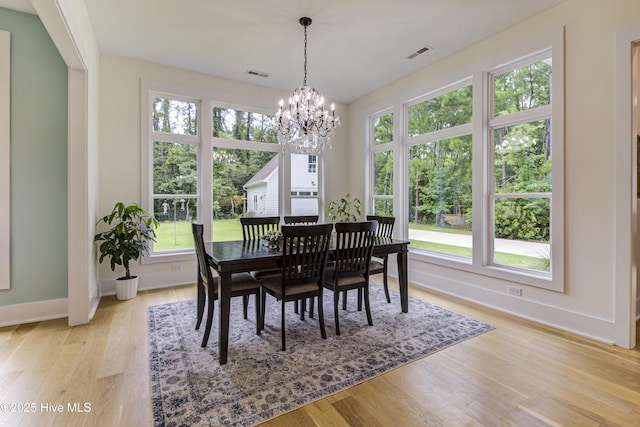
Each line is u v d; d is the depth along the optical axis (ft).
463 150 12.07
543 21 9.23
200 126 13.98
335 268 8.63
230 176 14.88
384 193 16.14
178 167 13.65
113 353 7.46
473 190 11.39
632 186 7.62
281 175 16.35
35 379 6.37
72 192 9.06
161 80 12.92
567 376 6.53
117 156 12.13
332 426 5.12
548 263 9.57
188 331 8.75
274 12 9.29
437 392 6.00
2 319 9.12
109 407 5.54
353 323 9.37
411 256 13.91
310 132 10.98
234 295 8.01
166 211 13.41
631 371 6.71
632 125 7.59
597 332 8.21
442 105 12.90
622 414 5.38
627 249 7.68
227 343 7.24
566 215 8.80
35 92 9.53
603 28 8.00
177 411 5.43
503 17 9.55
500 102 10.80
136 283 11.73
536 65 9.77
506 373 6.65
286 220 13.07
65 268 9.95
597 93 8.13
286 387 6.14
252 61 12.64
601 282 8.15
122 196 12.25
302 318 9.66
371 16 9.50
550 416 5.33
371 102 16.40
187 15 9.42
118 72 12.11
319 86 15.49
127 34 10.55
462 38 10.84
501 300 10.45
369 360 7.18
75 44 7.75
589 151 8.31
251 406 5.58
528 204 10.11
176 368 6.82
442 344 7.97
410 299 11.66
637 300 9.57
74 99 9.01
